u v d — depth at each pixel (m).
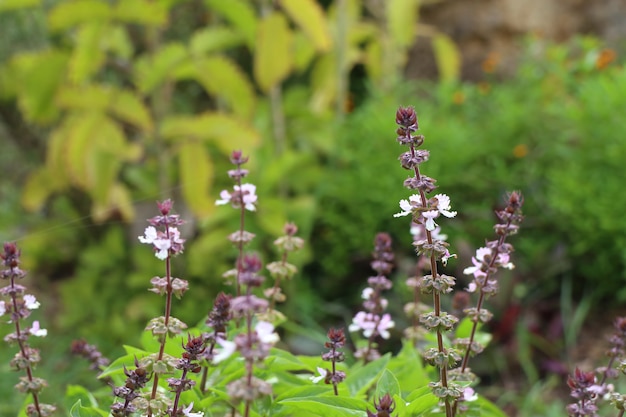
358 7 2.31
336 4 2.11
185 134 1.66
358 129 2.06
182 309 1.76
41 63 1.62
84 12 1.55
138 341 1.74
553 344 1.73
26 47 1.98
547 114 1.97
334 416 0.77
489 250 0.81
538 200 1.89
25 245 2.08
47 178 1.82
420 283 0.75
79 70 1.61
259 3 1.88
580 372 0.78
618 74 1.95
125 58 1.86
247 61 2.49
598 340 1.73
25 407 0.85
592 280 1.85
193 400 0.80
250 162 1.81
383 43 2.23
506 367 1.67
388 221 1.92
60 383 1.54
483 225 1.87
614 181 1.79
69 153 1.63
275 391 0.87
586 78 2.12
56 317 1.89
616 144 1.82
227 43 1.75
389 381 0.80
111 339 1.77
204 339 0.76
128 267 1.89
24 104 1.67
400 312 1.71
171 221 0.74
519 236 1.89
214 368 0.85
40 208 2.20
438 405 0.80
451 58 2.23
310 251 1.87
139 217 1.96
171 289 0.75
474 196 1.93
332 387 0.83
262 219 1.77
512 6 2.49
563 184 1.80
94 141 1.64
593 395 0.78
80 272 1.88
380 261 0.92
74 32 1.98
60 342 1.75
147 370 0.74
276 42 1.67
